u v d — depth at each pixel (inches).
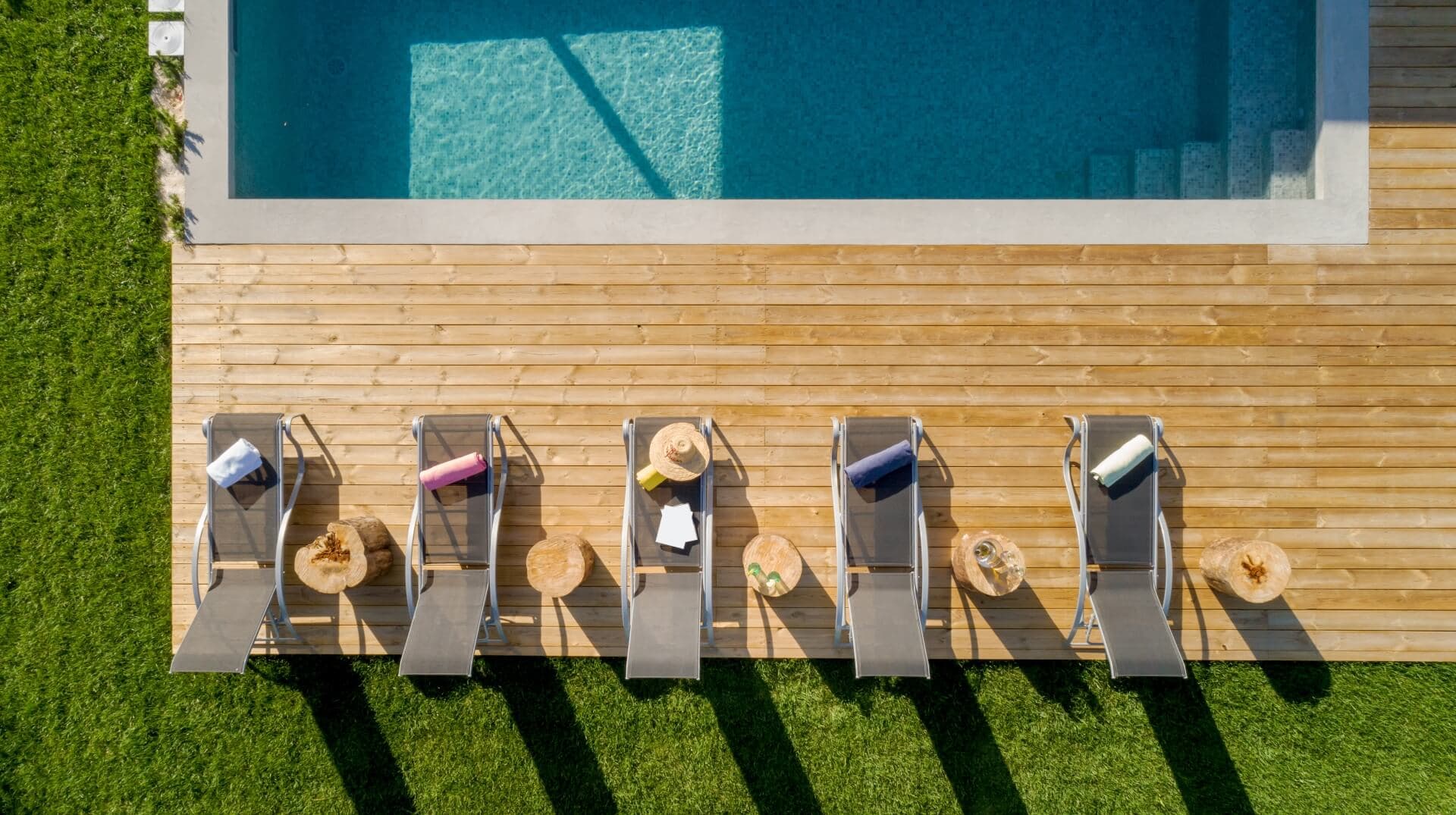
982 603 181.5
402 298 186.7
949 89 215.8
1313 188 185.6
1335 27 181.2
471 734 182.5
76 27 197.6
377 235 186.1
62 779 184.9
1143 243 181.8
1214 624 180.4
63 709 187.0
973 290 183.5
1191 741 178.2
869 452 167.8
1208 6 204.2
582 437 185.5
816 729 180.1
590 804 179.3
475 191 218.8
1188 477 181.9
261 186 205.3
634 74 218.1
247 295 186.9
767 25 217.2
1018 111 214.4
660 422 170.1
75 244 195.5
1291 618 179.9
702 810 178.2
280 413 178.1
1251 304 181.8
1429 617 179.5
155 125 194.7
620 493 184.9
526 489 185.0
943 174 216.1
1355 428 181.3
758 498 183.3
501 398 186.2
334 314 186.9
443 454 172.1
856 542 165.8
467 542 170.2
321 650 184.2
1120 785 177.3
